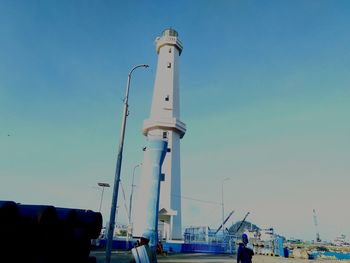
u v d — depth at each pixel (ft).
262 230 176.14
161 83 188.96
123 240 135.13
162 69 193.47
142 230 99.09
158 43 203.31
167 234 160.56
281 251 158.40
